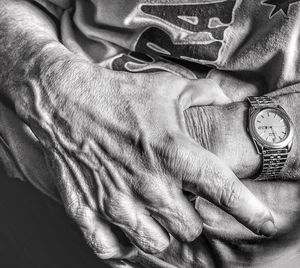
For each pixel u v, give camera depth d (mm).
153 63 594
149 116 505
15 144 585
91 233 536
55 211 694
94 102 519
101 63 601
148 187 498
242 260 555
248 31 547
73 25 610
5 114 587
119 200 510
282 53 540
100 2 569
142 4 553
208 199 497
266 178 540
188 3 543
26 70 552
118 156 506
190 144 495
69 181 528
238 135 526
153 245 524
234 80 579
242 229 543
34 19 607
